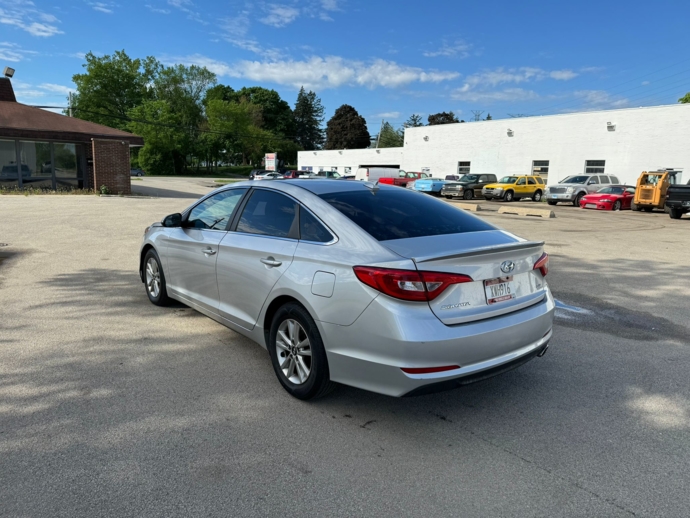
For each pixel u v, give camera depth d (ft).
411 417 10.93
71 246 30.94
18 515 7.59
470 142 123.75
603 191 82.17
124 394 11.66
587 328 17.22
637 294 22.02
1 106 75.05
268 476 8.72
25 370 12.85
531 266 11.27
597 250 34.24
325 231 11.25
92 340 15.12
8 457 9.06
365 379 9.94
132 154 246.47
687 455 9.54
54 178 74.54
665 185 74.84
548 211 63.77
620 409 11.38
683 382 12.84
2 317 17.15
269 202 13.21
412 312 9.41
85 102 241.55
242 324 13.28
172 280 17.03
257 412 11.00
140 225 40.83
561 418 10.96
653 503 8.13
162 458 9.16
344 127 367.86
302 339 11.50
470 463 9.23
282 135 354.54
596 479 8.77
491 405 11.53
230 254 13.42
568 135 106.11
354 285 9.91
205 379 12.60
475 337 9.71
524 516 7.81
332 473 8.85
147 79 256.32
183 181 160.66
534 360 14.28
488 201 100.37
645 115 94.89
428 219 12.04
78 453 9.24
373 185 13.73
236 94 361.71
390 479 8.71
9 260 26.48
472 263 9.98
